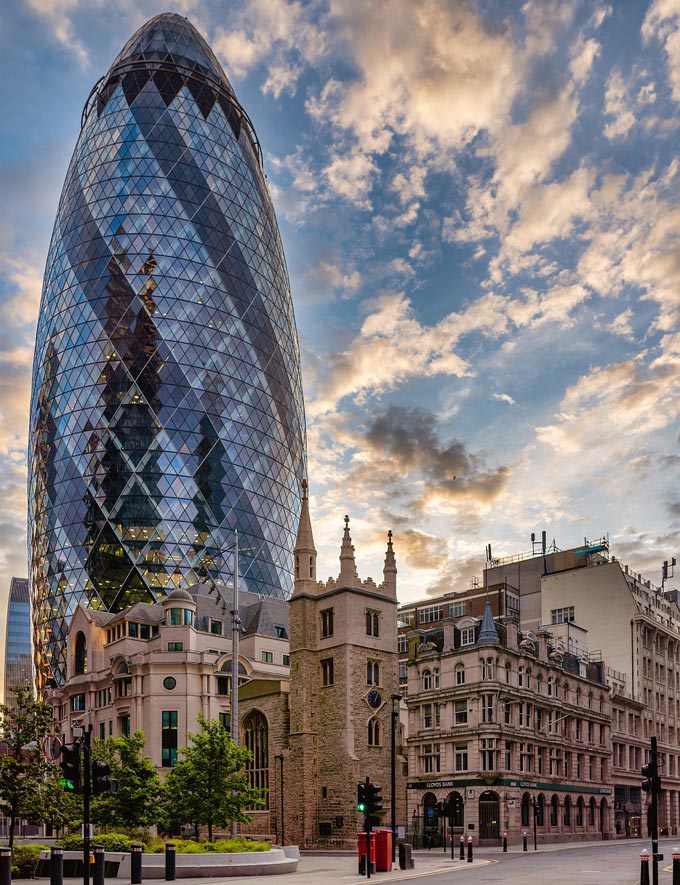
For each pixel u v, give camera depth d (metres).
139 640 116.50
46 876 46.34
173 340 164.50
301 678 83.81
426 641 104.19
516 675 96.94
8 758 47.09
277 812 84.19
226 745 58.00
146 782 58.69
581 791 104.88
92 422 160.38
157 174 175.25
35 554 165.88
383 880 40.84
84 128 188.88
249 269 180.50
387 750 83.25
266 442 173.12
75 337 166.88
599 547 140.88
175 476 157.75
